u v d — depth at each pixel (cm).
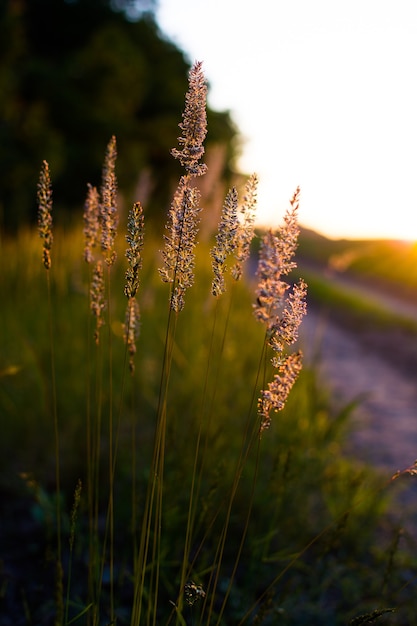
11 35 2009
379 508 323
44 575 249
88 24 2800
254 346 514
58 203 2077
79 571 252
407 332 1220
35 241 491
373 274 2359
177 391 399
